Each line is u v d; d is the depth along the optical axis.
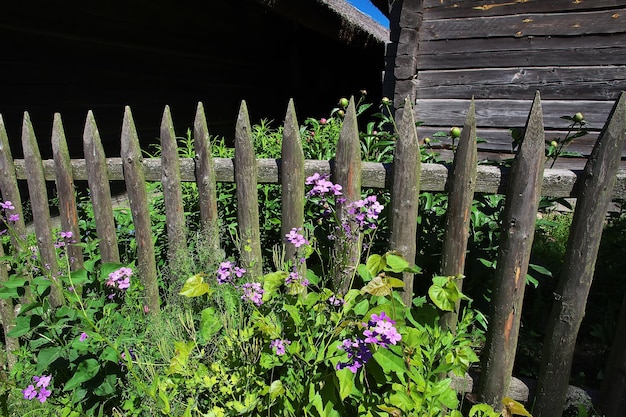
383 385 1.68
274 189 2.53
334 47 10.78
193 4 5.40
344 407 1.60
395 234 1.80
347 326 1.56
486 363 1.79
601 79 4.29
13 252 2.39
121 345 1.71
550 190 1.59
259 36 7.26
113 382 1.65
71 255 2.36
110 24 4.25
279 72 8.08
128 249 2.58
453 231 1.72
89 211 2.82
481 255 2.12
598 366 2.18
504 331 1.72
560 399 1.74
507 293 1.68
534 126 1.53
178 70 5.32
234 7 6.34
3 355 2.50
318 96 10.00
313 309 1.64
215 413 1.43
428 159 2.51
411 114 1.68
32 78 3.52
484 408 1.51
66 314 1.73
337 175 1.84
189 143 3.20
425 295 2.08
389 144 2.42
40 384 1.56
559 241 3.68
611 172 1.49
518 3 4.40
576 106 4.43
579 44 4.30
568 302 1.63
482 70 4.65
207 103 5.95
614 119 1.45
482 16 4.54
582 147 4.48
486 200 2.09
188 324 1.78
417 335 1.59
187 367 1.53
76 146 3.99
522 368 2.08
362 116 11.44
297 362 1.59
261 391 1.50
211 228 2.10
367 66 13.85
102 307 1.79
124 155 2.09
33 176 2.32
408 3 4.68
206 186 2.04
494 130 4.74
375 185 1.84
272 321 1.65
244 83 6.92
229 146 6.58
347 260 1.75
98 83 4.17
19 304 2.57
